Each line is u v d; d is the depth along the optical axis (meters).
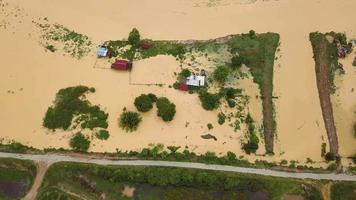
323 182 60.69
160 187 59.91
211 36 72.06
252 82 67.88
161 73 68.50
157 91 67.25
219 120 65.00
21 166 61.47
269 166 61.94
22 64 69.81
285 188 59.75
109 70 69.00
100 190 59.78
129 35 71.19
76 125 64.56
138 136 64.06
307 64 69.81
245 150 63.03
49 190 59.88
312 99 67.06
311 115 65.88
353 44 71.75
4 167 61.44
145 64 69.25
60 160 61.97
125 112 65.31
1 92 67.50
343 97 67.44
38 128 64.50
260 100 66.69
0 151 62.78
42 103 66.44
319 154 63.09
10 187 60.25
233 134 64.25
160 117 65.12
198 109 65.88
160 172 60.16
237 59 68.12
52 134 64.00
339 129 65.19
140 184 60.16
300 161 62.50
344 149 63.75
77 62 69.81
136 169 60.47
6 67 69.56
